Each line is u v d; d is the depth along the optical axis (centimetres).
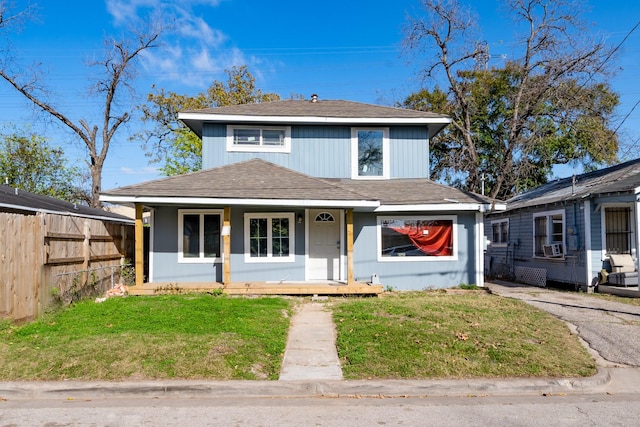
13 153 2566
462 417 521
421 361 679
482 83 2802
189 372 636
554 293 1380
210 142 1506
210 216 1377
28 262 887
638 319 957
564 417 521
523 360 685
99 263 1260
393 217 1394
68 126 2577
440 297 1221
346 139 1542
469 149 2631
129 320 880
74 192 2775
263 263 1364
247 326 839
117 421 510
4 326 805
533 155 2842
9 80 2383
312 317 974
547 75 2139
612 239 1463
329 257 1395
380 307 1029
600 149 2381
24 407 559
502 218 2038
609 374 658
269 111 1523
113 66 2619
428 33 2448
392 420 512
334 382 616
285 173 1352
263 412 539
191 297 1152
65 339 748
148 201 1172
